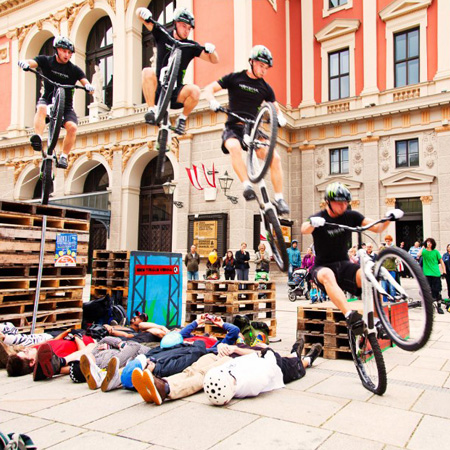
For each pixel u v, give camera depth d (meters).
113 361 4.83
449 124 18.39
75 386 5.12
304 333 6.90
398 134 19.70
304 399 4.54
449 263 12.34
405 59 20.38
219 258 17.22
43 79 6.69
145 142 22.97
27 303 7.28
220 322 6.18
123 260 9.73
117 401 4.51
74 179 25.70
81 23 26.59
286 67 23.39
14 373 5.54
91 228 25.78
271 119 4.26
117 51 24.61
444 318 10.63
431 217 18.69
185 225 20.66
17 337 6.33
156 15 24.53
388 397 4.60
